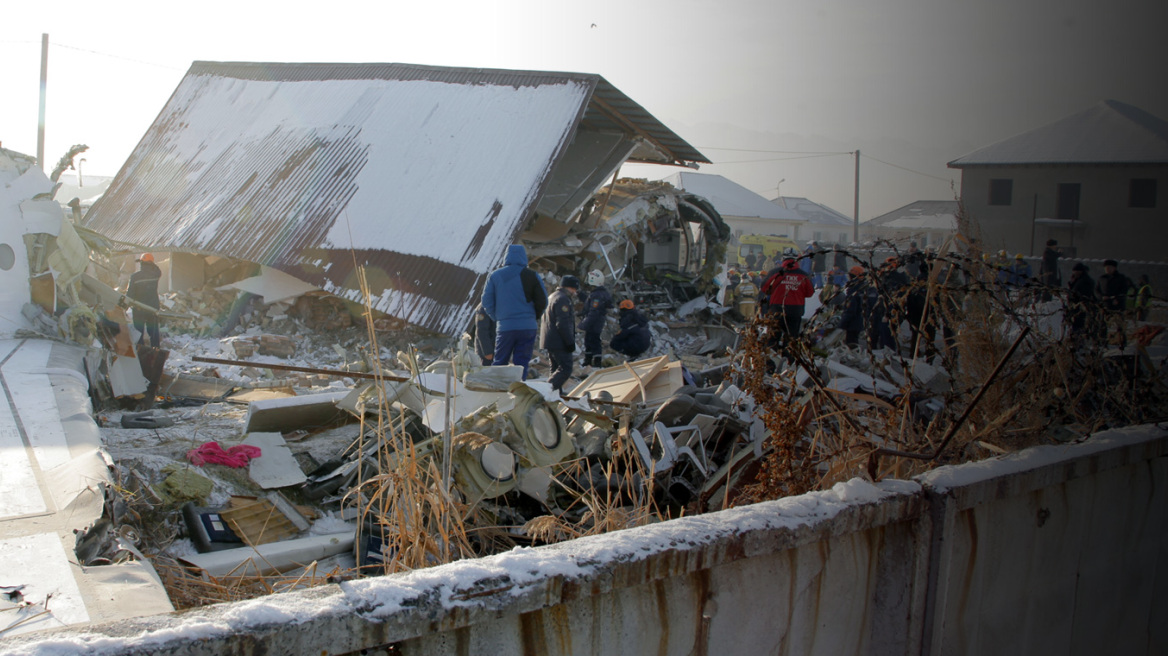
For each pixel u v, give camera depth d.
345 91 17.94
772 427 3.45
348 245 13.74
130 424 6.26
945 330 4.64
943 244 4.96
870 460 2.99
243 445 5.15
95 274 10.61
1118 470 3.40
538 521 3.76
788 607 2.39
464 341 5.90
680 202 20.06
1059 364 4.14
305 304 14.16
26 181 8.02
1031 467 2.92
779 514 2.34
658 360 6.82
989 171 31.91
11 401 5.15
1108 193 30.16
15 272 7.82
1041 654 3.14
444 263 12.77
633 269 20.09
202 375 9.67
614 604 2.01
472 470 4.36
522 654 1.87
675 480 5.19
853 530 2.46
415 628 1.67
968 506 2.68
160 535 4.19
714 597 2.20
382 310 12.58
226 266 15.91
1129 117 31.42
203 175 18.31
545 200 16.56
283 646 1.53
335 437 5.63
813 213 61.00
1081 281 14.63
